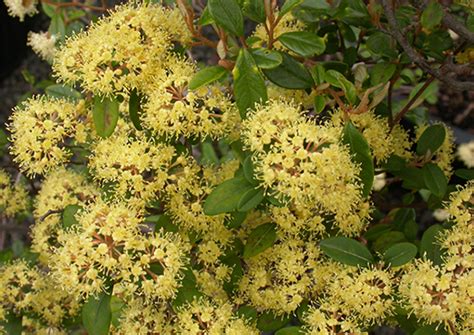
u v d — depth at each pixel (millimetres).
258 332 500
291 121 446
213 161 715
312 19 540
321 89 484
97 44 465
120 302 543
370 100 528
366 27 524
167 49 491
